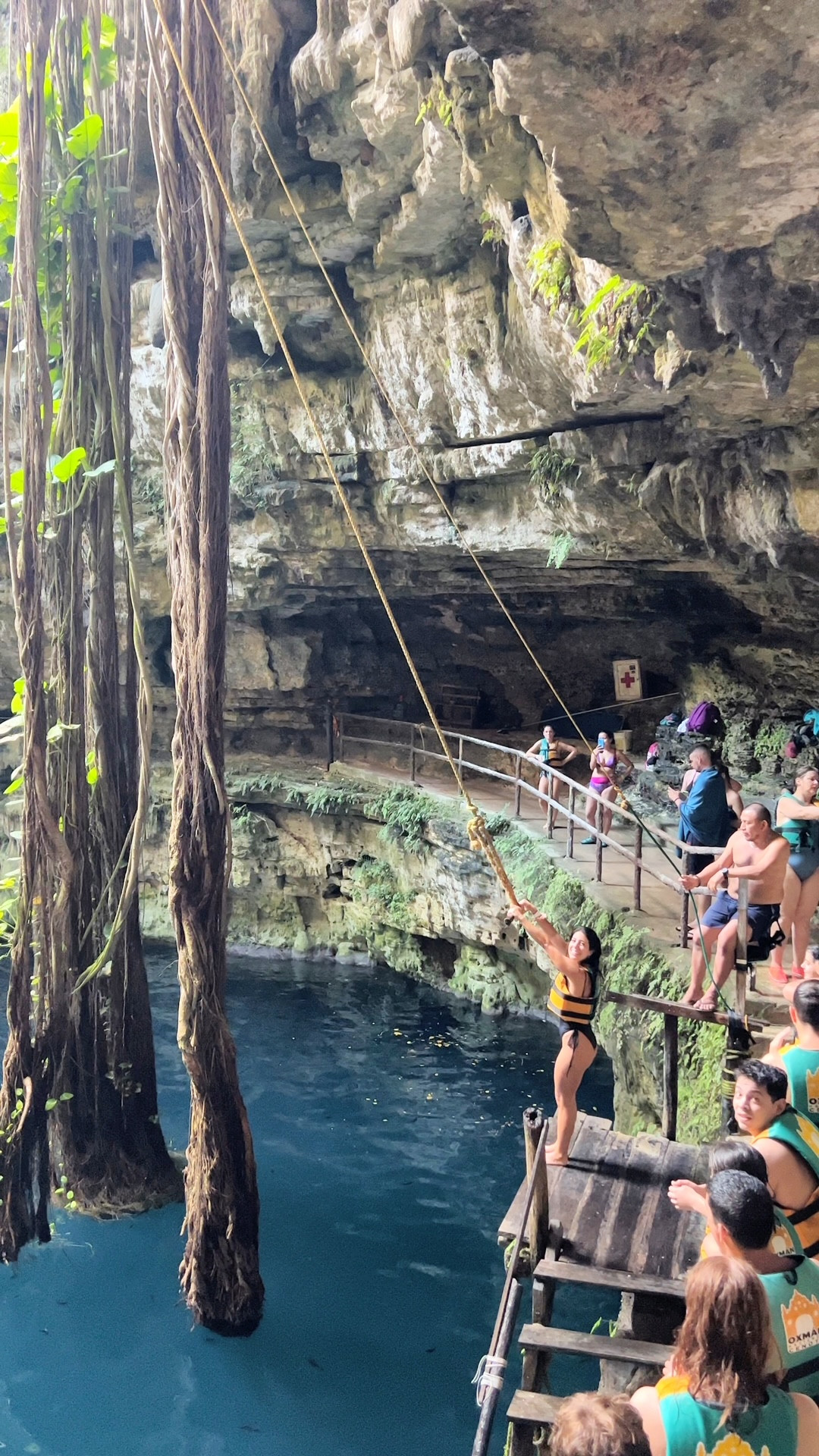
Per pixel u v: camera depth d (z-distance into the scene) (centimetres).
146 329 1825
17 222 956
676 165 578
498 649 2342
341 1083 1652
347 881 2120
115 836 1166
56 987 1105
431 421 1581
